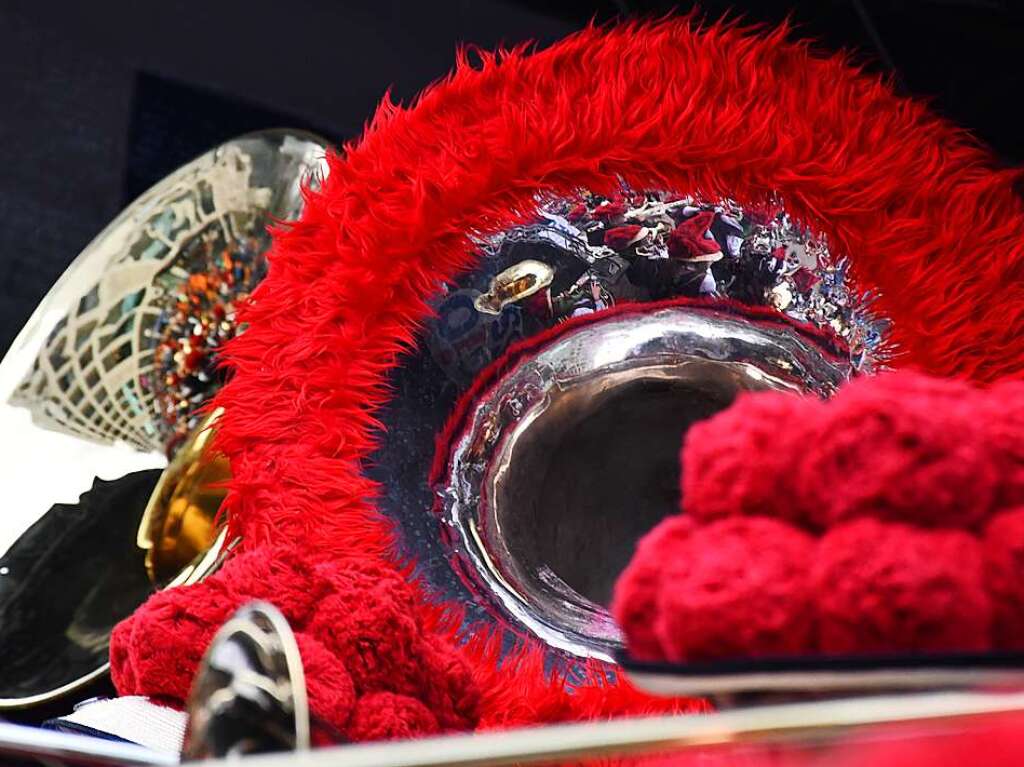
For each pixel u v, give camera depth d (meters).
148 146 4.02
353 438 2.18
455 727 1.79
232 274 3.18
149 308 3.17
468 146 2.19
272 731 1.40
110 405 3.10
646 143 2.17
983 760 1.11
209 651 1.46
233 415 2.19
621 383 2.29
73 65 4.03
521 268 2.24
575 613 2.21
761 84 2.17
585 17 3.28
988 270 2.12
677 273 2.26
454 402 2.24
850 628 1.17
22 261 4.03
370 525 2.15
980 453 1.21
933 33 2.74
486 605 2.17
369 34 3.76
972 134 2.35
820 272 2.19
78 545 3.00
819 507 1.23
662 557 1.28
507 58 2.23
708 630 1.21
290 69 3.88
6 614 2.96
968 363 2.11
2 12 4.02
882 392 1.25
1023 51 2.71
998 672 1.14
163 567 2.97
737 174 2.16
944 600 1.16
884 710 1.07
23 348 3.13
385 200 2.20
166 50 3.98
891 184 2.13
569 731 1.12
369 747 1.15
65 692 2.89
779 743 1.15
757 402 1.31
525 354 2.28
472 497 2.24
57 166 4.07
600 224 2.23
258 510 2.15
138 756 1.59
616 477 2.28
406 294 2.21
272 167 3.21
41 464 3.05
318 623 1.73
